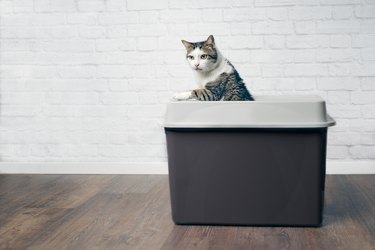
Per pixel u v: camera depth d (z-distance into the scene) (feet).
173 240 6.15
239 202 6.57
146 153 9.87
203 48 7.50
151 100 9.71
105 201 7.97
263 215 6.57
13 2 9.80
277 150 6.40
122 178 9.58
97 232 6.49
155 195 8.30
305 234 6.31
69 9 9.69
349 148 9.46
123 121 9.84
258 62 9.39
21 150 10.11
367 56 9.22
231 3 9.33
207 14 9.39
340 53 9.25
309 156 6.38
